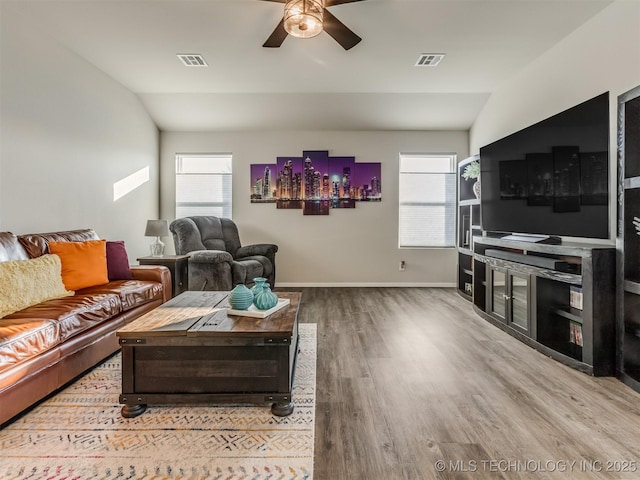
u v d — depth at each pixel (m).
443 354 2.52
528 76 3.64
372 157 5.17
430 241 5.24
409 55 3.41
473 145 5.00
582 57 2.88
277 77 3.94
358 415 1.73
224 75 3.88
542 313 2.59
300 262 5.21
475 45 3.22
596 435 1.57
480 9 2.66
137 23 2.84
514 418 1.71
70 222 3.24
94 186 3.60
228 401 1.73
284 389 1.73
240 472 1.33
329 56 3.44
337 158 5.14
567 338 2.58
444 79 4.02
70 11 2.67
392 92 4.40
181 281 3.78
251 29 2.94
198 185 5.16
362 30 2.96
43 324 1.79
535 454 1.44
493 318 3.22
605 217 2.26
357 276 5.22
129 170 4.29
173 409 1.78
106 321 2.36
